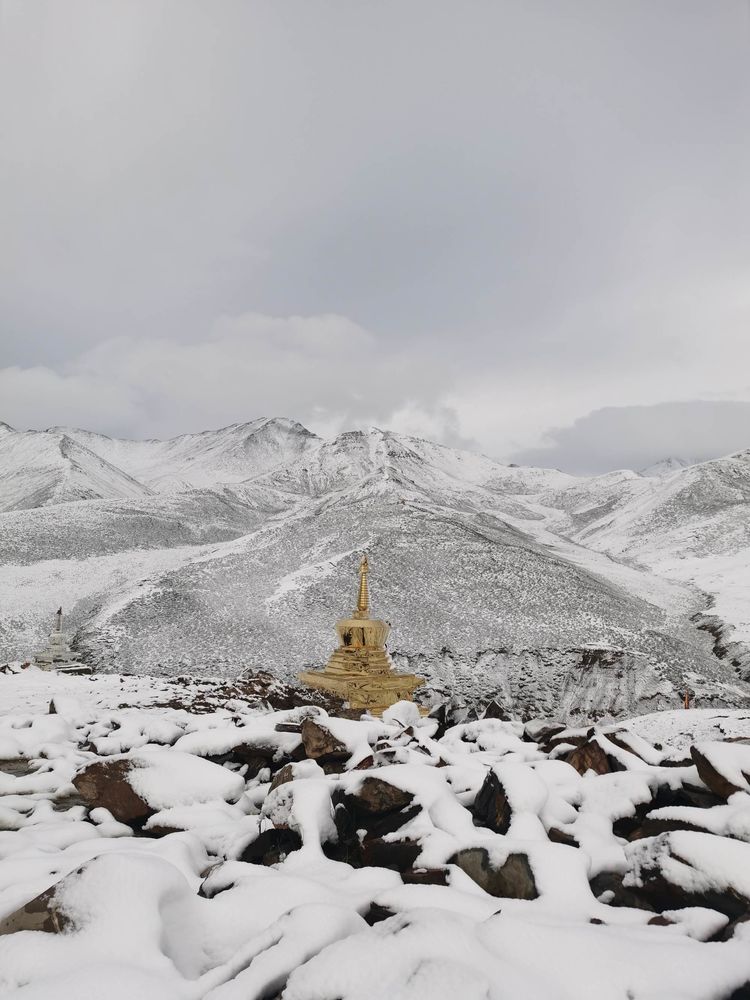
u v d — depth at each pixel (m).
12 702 13.36
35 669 19.31
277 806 4.56
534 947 2.75
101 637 52.28
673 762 6.15
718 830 3.99
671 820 4.22
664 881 3.59
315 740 6.25
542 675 48.22
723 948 2.81
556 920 3.15
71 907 2.90
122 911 2.88
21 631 60.25
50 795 6.19
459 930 2.76
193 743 6.54
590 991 2.56
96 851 4.30
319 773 5.38
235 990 2.52
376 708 13.26
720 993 2.62
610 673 48.00
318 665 47.34
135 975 2.54
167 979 2.60
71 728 8.87
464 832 4.11
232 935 3.14
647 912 3.40
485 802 4.64
